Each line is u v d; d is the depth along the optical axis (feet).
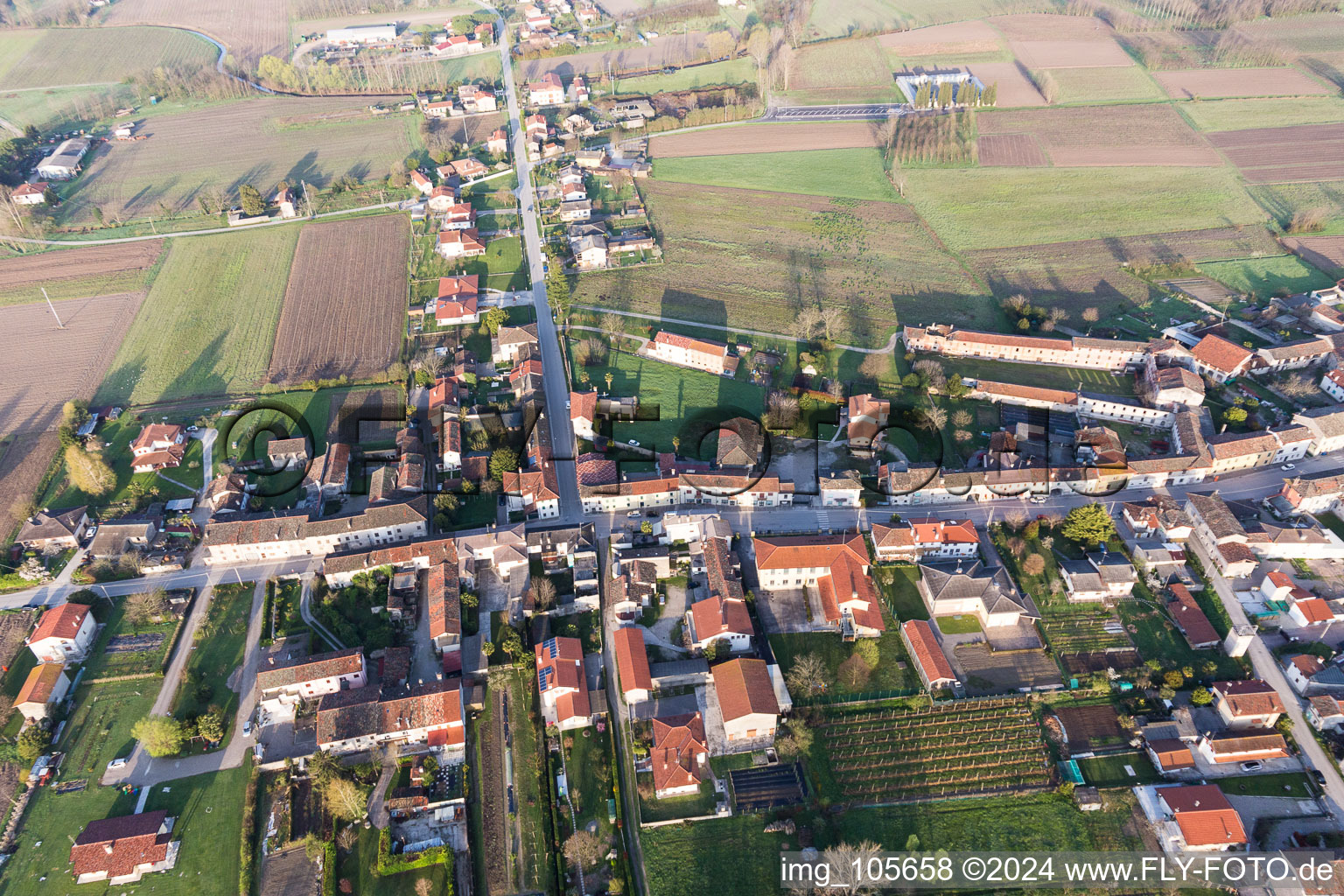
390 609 526.57
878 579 551.59
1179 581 538.06
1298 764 437.99
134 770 449.89
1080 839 409.90
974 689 481.46
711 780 439.22
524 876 402.52
